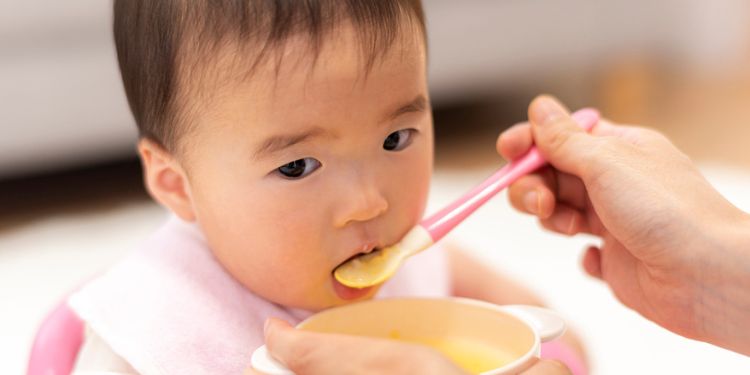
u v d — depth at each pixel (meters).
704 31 3.03
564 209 0.88
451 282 1.11
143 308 0.80
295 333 0.64
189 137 0.77
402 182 0.75
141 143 0.83
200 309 0.81
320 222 0.74
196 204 0.80
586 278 1.44
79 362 0.84
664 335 1.25
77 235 1.80
